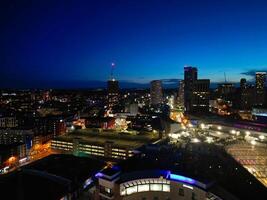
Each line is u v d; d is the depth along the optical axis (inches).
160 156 3722.9
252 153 3732.8
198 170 3043.8
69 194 4699.8
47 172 5551.2
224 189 2551.7
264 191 2551.7
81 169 6013.8
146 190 2878.9
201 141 4626.0
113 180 2945.4
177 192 2751.0
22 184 4778.5
